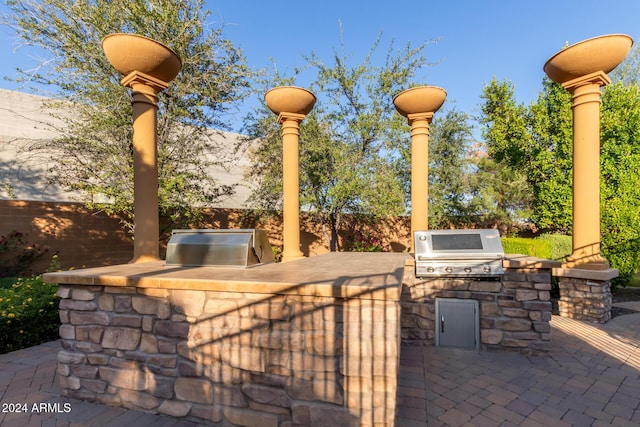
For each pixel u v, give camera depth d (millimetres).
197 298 2764
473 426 2686
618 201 7633
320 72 9859
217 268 3578
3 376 3586
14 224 7660
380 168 9633
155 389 2854
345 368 2391
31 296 5086
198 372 2744
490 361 4047
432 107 6031
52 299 5086
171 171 7973
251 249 3740
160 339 2855
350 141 10141
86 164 7590
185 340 2791
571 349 4441
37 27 6785
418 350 4438
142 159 4809
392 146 9844
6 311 4484
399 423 2689
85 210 8672
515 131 9484
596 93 5598
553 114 8836
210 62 8391
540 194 8875
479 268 4324
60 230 8266
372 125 9445
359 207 10227
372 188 9352
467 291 4480
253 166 11000
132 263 4336
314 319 2467
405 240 13953
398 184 9984
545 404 3045
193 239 3799
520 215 12719
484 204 12242
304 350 2482
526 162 9594
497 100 9828
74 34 7004
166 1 7414
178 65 5082
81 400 3059
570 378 3578
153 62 4691
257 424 2570
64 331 3131
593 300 5711
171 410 2799
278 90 6086
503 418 2809
